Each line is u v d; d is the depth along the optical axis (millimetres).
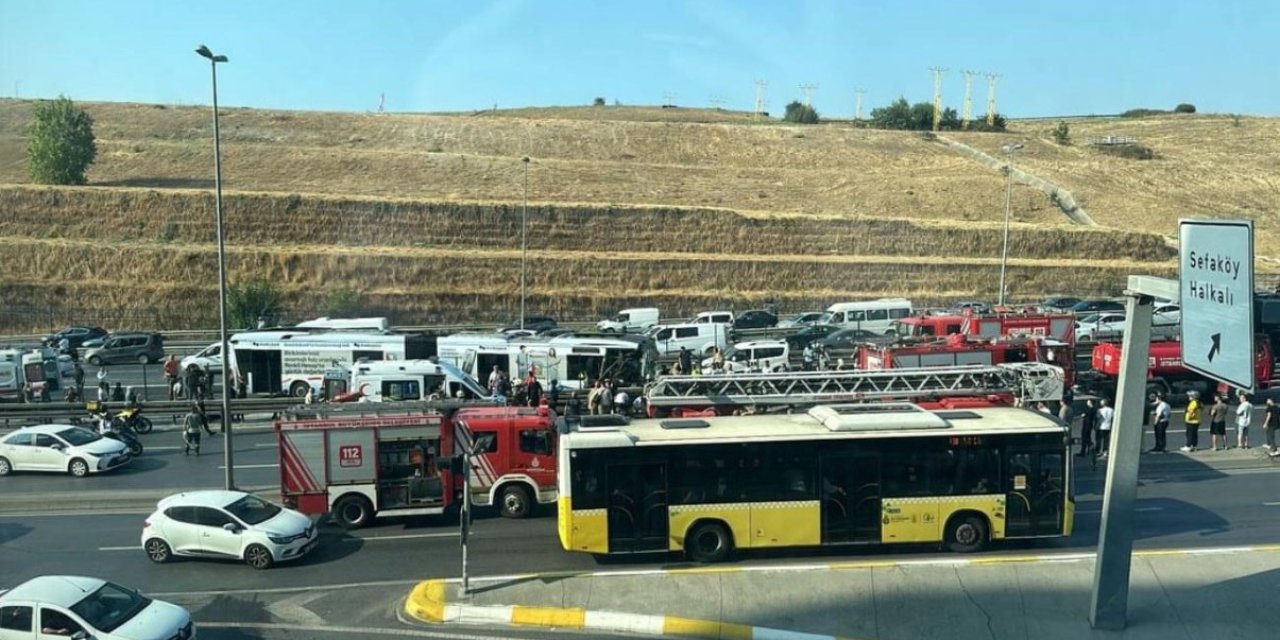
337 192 87562
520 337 44719
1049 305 65375
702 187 95812
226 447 26812
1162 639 16703
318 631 17828
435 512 24469
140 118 111875
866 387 26984
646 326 61000
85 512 26688
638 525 21000
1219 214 95500
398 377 37688
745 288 76000
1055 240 82250
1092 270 77625
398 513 24391
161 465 32469
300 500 24234
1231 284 14586
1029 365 27219
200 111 116188
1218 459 30000
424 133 113312
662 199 90938
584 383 41312
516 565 21391
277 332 45656
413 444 24453
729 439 21031
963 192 94188
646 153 110000
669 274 75812
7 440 31391
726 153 110812
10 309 69312
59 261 71625
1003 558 19156
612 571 20344
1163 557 18672
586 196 90125
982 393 26578
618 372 42312
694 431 21484
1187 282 15211
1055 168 105812
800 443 21047
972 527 21125
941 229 81812
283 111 119000
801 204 91562
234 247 74688
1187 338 15211
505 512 25266
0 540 24078
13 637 15477
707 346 49562
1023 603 17578
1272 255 85312
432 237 79062
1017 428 21125
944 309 54562
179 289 70625
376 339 42969
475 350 43000
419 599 18656
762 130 119312
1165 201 97625
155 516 22047
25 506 27422
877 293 76438
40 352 44250
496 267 74562
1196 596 17703
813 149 111625
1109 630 16828
